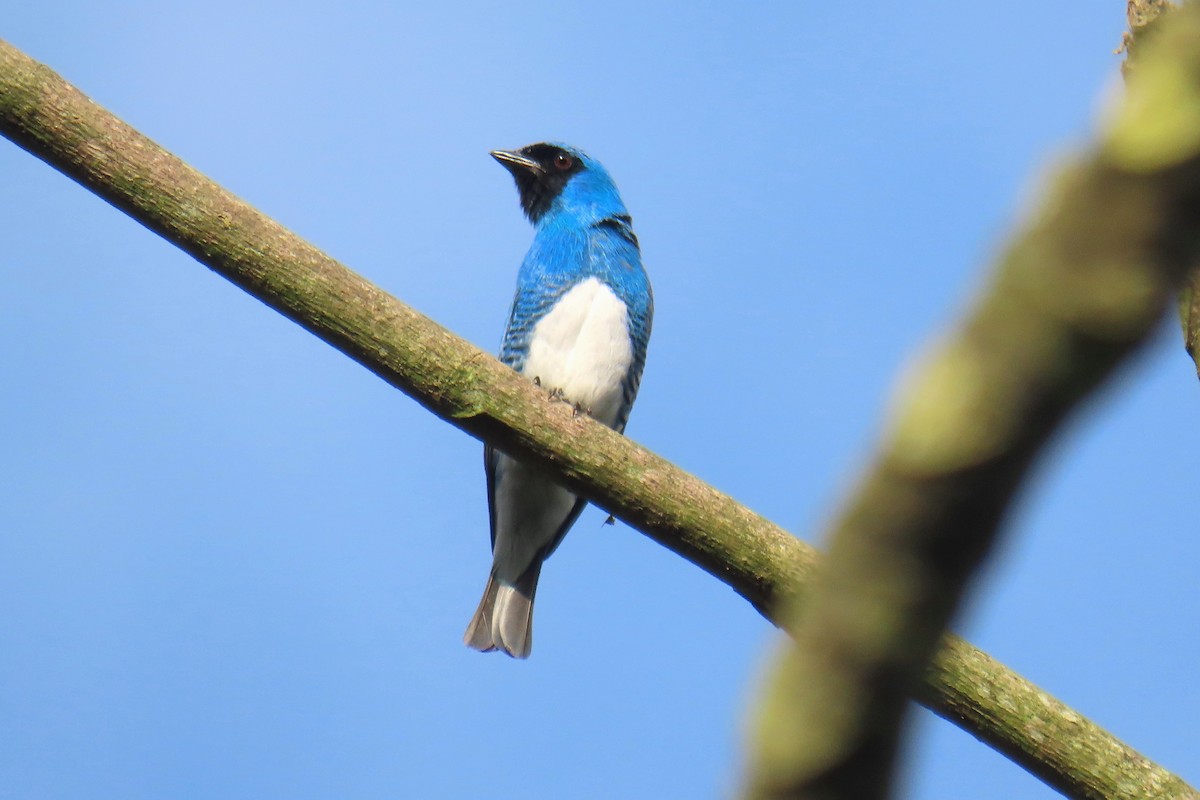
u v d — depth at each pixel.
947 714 10.62
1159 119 2.97
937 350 3.19
